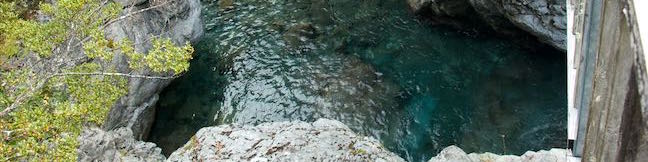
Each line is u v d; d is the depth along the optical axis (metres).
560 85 18.48
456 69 19.64
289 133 13.70
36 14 16.06
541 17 18.50
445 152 13.63
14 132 9.34
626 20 3.81
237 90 19.03
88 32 11.55
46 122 9.34
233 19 22.20
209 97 18.91
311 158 12.89
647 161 3.52
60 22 11.27
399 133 17.36
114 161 13.64
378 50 20.55
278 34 21.36
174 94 19.08
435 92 18.75
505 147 16.66
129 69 16.28
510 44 20.41
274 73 19.62
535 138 16.81
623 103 3.82
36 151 9.00
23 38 11.32
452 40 21.03
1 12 12.56
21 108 9.95
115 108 15.60
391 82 19.12
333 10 22.61
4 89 10.48
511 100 18.20
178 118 18.28
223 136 13.67
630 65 3.68
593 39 7.41
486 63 19.78
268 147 13.19
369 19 22.11
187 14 19.52
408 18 22.12
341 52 20.42
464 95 18.58
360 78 19.25
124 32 16.67
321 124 14.21
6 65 13.12
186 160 13.18
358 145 13.41
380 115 17.91
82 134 13.34
